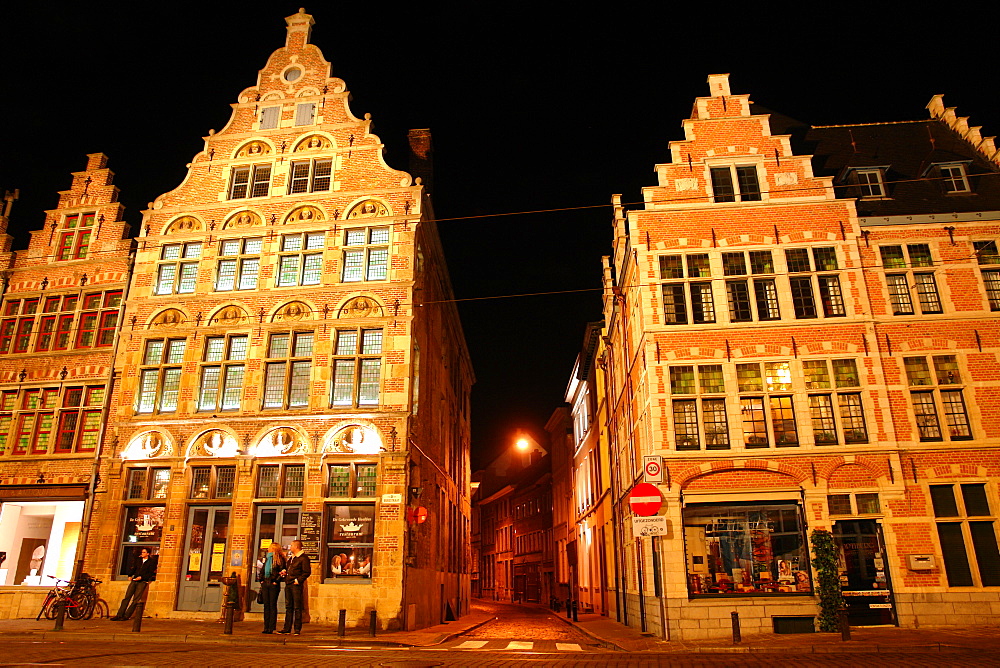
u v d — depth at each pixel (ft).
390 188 65.41
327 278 62.85
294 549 47.39
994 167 66.33
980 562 50.96
